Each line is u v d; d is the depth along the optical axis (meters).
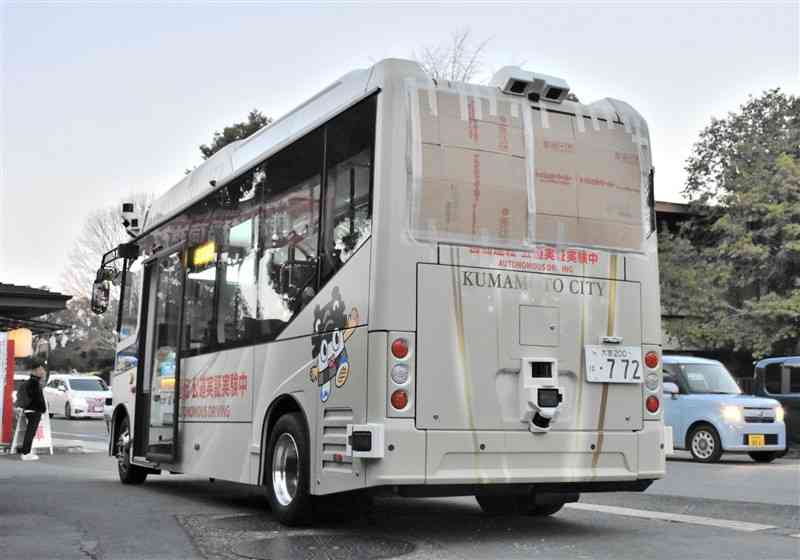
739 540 7.83
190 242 11.12
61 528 8.23
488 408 7.38
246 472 9.05
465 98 7.68
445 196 7.44
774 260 26.56
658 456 8.09
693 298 27.12
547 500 8.91
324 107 8.36
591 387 7.85
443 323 7.29
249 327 9.26
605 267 8.05
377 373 7.08
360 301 7.38
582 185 8.05
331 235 7.91
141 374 12.31
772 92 29.25
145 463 11.80
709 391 18.14
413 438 7.05
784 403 20.38
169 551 7.06
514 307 7.58
